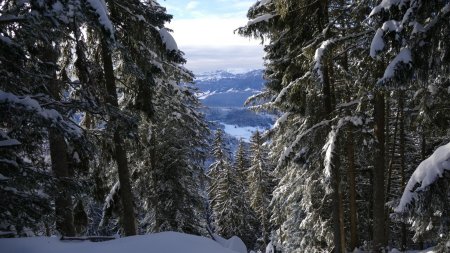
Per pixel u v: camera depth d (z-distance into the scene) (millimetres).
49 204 8500
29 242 7625
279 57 15016
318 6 12828
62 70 12812
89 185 10180
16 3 7898
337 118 12773
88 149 9797
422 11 6926
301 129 15656
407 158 26438
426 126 13117
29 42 8406
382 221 13219
